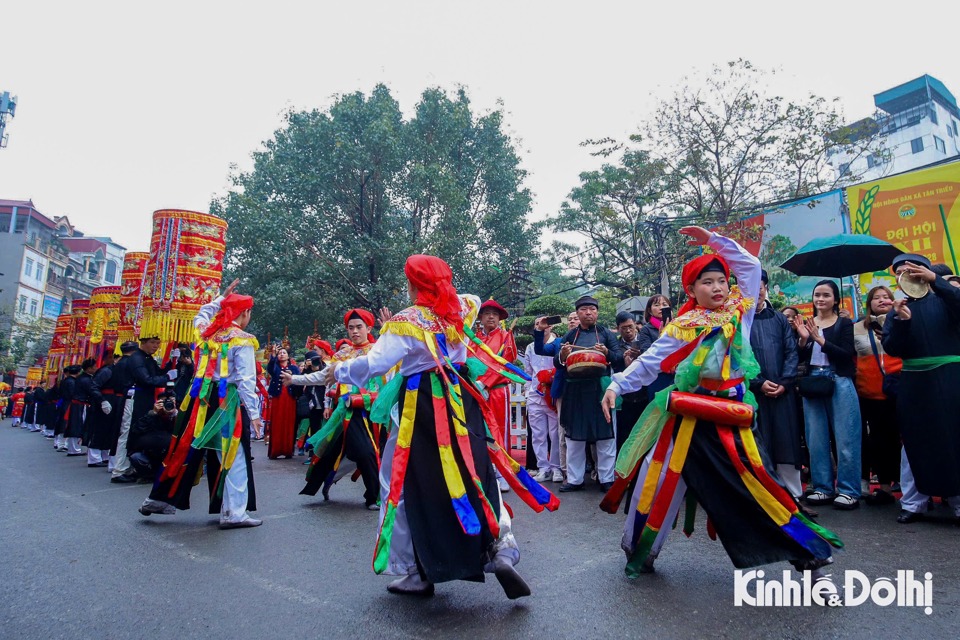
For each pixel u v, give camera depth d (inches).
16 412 896.9
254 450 448.5
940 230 388.5
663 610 110.2
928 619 104.3
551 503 118.1
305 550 158.2
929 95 1421.0
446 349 121.5
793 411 196.4
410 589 121.4
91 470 337.1
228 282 861.2
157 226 348.5
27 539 170.2
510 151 1000.2
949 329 171.2
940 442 167.0
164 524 190.1
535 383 277.4
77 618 110.7
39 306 1849.2
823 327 209.3
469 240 885.2
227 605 117.0
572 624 104.1
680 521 185.9
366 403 216.4
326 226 879.1
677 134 626.5
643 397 251.3
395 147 831.7
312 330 868.0
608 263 866.1
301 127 872.3
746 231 545.0
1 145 883.4
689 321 127.6
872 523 176.6
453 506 107.9
